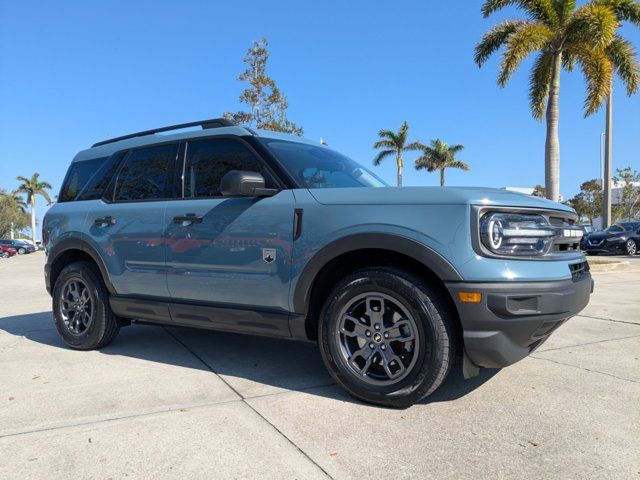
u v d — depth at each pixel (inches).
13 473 91.4
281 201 136.7
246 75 986.7
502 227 113.3
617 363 159.8
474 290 109.4
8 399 130.1
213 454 98.0
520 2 553.3
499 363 113.4
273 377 147.6
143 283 165.3
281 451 99.2
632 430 108.3
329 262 129.7
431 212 116.2
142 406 124.1
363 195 126.6
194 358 170.1
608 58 579.2
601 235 753.0
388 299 119.6
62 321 187.5
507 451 98.9
